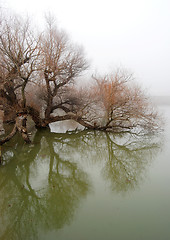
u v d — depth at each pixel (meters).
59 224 4.24
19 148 9.89
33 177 6.96
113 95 12.05
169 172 7.05
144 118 13.17
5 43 9.55
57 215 4.61
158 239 3.63
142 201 5.07
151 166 7.82
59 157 9.30
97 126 14.54
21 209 4.94
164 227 3.98
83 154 9.93
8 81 9.99
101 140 12.65
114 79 12.48
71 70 12.77
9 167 7.63
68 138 12.97
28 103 14.09
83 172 7.48
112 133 13.91
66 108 15.13
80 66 13.48
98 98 13.01
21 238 3.86
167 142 11.58
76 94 14.68
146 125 13.39
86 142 12.20
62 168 7.91
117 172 7.45
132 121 14.05
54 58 11.43
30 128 14.87
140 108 12.46
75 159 9.12
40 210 4.83
